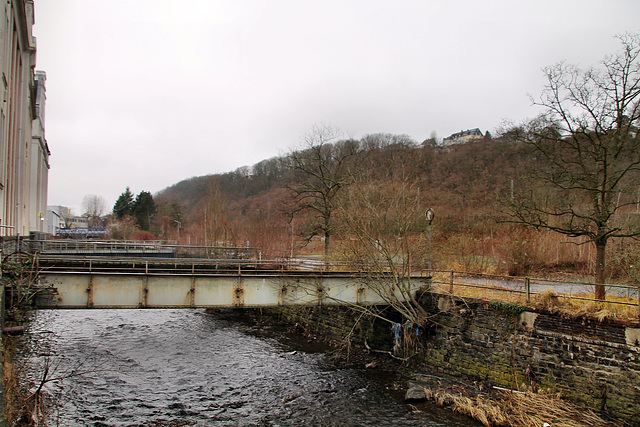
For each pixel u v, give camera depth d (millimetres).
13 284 18156
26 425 12289
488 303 19078
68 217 181500
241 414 16547
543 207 22312
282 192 94125
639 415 14219
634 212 27297
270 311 34781
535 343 17266
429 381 19641
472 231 36656
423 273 25672
